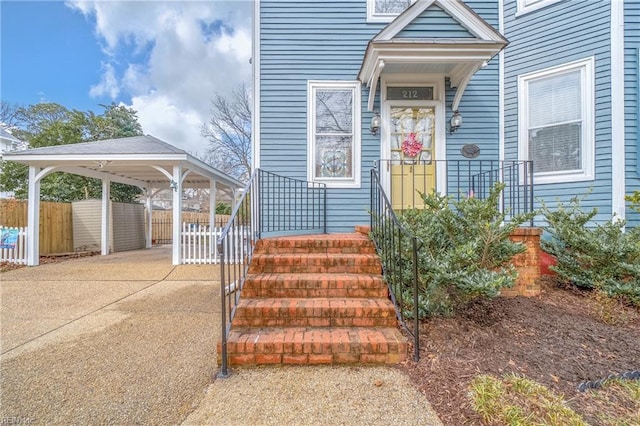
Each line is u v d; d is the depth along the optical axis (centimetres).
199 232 735
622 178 462
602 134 477
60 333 334
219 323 362
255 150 557
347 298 321
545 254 449
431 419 193
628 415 195
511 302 356
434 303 304
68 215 974
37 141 1312
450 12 478
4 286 534
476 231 325
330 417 196
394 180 551
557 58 511
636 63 468
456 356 257
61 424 195
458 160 553
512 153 548
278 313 294
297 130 559
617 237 373
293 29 560
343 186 555
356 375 242
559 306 351
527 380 218
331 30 561
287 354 259
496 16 561
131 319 376
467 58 466
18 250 724
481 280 292
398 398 214
